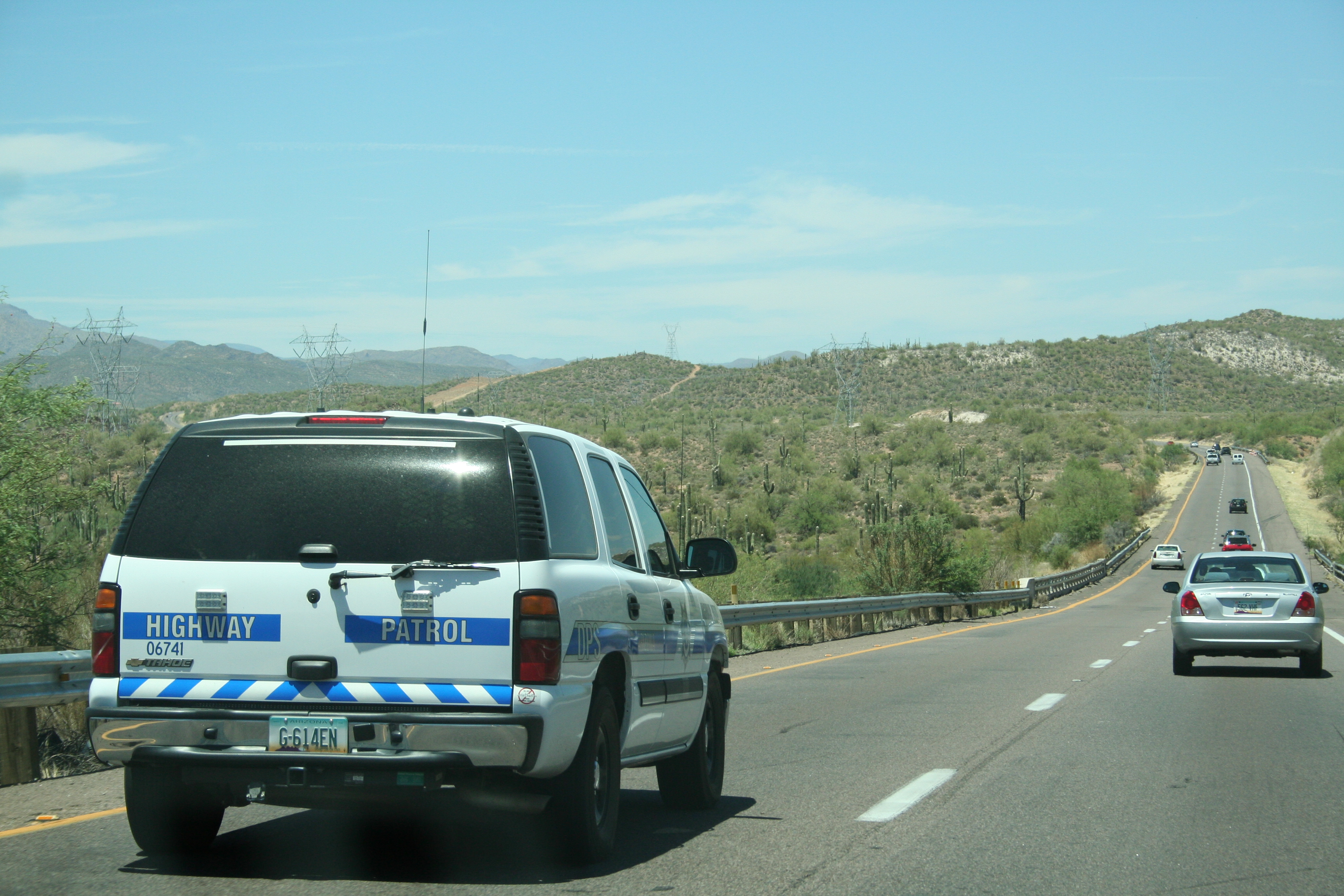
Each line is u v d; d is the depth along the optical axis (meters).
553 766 7.77
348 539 7.80
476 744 7.53
